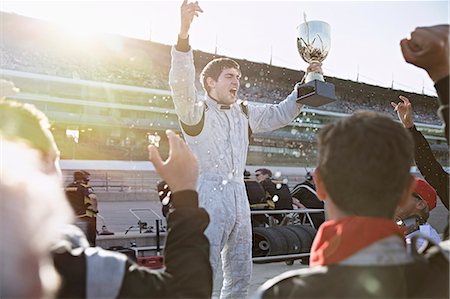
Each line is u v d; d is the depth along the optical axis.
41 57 31.94
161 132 33.59
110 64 33.78
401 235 0.96
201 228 1.03
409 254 0.93
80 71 32.72
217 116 2.83
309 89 2.94
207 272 1.00
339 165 0.90
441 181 1.93
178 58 2.55
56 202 0.67
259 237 6.25
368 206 0.89
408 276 0.87
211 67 2.88
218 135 2.80
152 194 21.67
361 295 0.82
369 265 0.84
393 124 0.94
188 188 1.07
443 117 1.04
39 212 0.63
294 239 6.17
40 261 0.61
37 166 0.75
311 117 37.03
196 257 0.99
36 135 0.87
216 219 2.69
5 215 0.60
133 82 33.84
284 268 6.11
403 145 0.91
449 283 0.89
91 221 5.45
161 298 0.95
